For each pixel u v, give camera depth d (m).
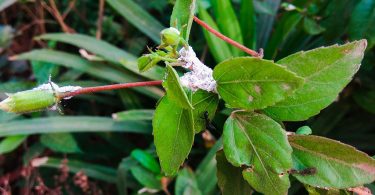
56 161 0.47
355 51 0.17
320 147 0.18
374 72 0.43
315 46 0.44
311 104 0.18
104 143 0.54
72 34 0.51
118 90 0.50
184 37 0.18
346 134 0.45
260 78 0.16
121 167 0.44
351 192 0.20
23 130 0.46
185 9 0.19
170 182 0.44
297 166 0.18
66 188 0.48
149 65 0.17
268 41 0.48
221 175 0.21
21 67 0.60
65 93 0.17
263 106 0.16
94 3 0.61
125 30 0.57
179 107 0.18
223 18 0.41
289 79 0.15
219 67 0.17
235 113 0.18
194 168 0.47
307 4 0.42
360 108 0.46
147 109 0.48
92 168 0.48
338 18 0.40
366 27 0.35
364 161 0.17
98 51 0.49
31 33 0.62
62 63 0.49
